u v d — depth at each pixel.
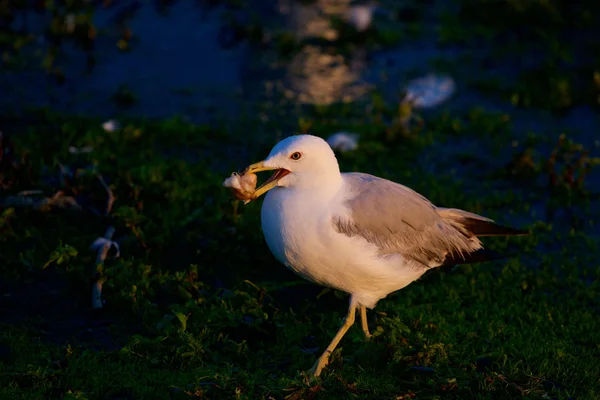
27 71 16.30
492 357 8.99
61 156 13.09
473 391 8.41
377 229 8.56
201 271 10.66
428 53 18.47
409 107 14.70
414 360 8.80
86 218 11.62
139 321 9.46
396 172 13.52
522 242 11.70
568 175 13.18
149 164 12.78
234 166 13.48
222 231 11.25
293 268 8.83
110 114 15.01
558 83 16.47
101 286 9.84
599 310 10.28
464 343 9.32
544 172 13.77
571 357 9.09
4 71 16.19
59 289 9.97
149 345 8.79
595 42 19.22
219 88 16.39
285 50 18.05
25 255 10.52
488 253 9.55
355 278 8.69
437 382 8.39
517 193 13.18
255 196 8.52
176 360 8.69
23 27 18.11
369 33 18.92
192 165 13.34
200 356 8.65
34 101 15.21
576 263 11.34
